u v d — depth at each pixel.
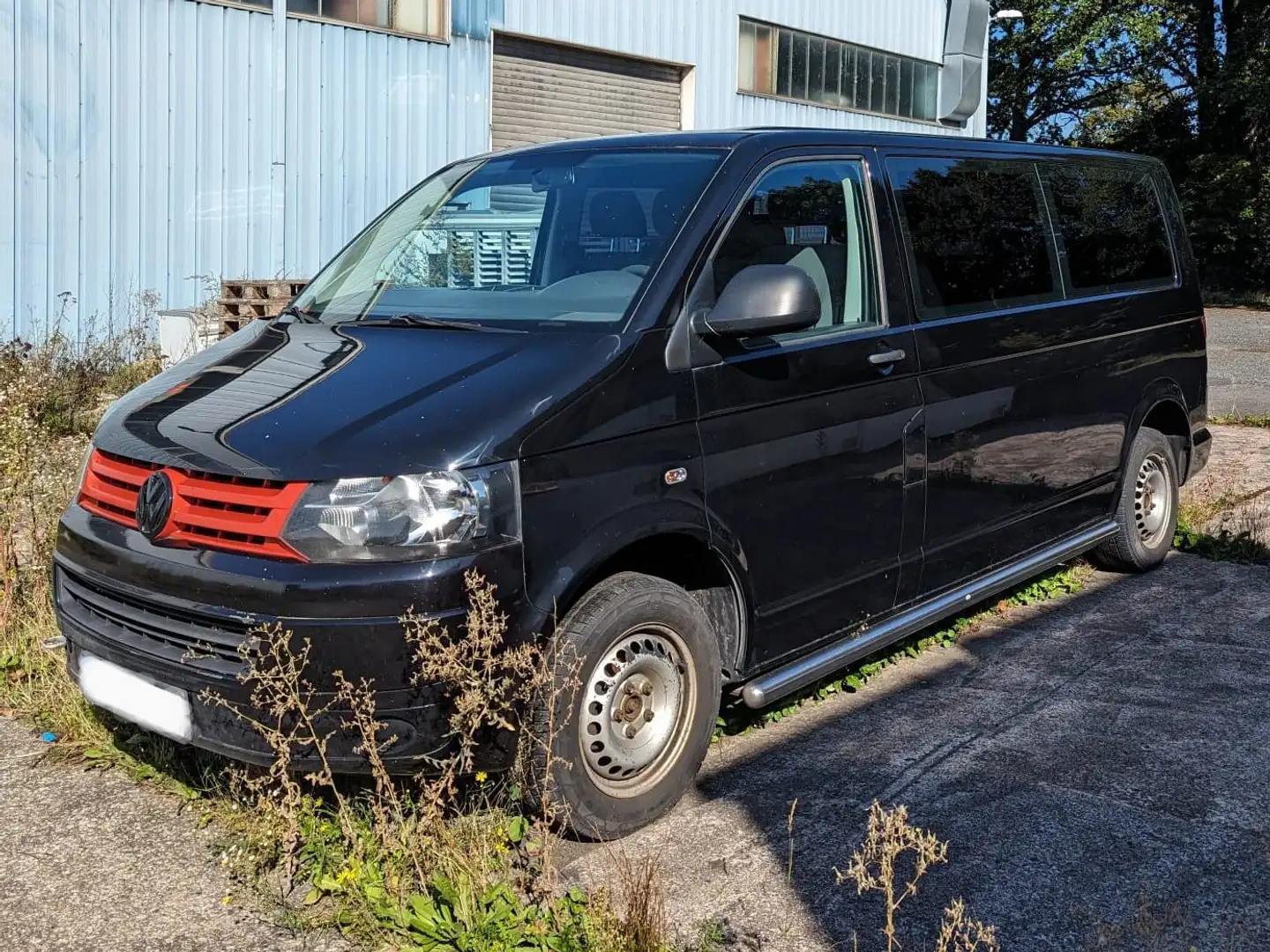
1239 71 30.62
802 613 4.06
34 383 6.71
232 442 3.26
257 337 4.18
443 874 3.18
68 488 5.14
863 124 20.97
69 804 3.74
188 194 11.95
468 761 3.15
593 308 3.70
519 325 3.74
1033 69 36.94
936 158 4.85
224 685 3.12
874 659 4.98
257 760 3.18
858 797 3.82
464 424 3.20
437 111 14.23
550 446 3.26
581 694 3.34
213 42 11.96
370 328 3.95
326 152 13.13
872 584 4.34
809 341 4.04
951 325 4.61
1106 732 4.31
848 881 3.32
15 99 10.61
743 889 3.28
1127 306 5.83
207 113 12.01
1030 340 5.06
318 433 3.22
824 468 4.05
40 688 4.39
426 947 2.95
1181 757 4.10
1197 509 7.26
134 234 11.57
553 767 3.30
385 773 3.11
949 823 3.65
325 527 3.06
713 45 17.92
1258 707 4.53
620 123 16.98
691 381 3.63
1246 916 3.15
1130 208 6.14
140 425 3.56
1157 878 3.34
